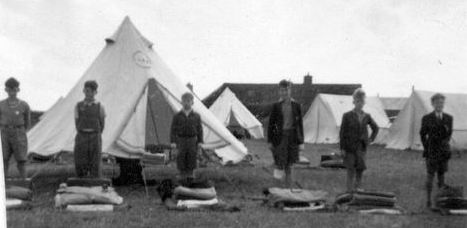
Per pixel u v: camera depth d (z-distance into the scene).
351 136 7.65
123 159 9.41
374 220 6.12
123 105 9.35
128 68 10.05
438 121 7.14
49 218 5.76
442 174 7.32
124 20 10.85
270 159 15.79
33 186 8.48
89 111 7.78
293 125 8.25
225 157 10.50
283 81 8.29
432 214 6.68
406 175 11.28
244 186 9.20
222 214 6.30
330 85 41.47
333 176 11.12
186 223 5.73
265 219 6.05
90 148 7.75
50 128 9.49
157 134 11.38
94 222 5.62
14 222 5.49
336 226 5.76
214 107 30.95
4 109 7.89
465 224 6.00
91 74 10.27
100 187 6.88
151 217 6.02
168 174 10.69
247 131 31.64
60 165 12.26
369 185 9.48
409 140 22.08
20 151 7.98
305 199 6.96
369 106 29.28
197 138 8.20
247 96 43.19
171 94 9.73
